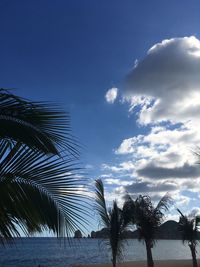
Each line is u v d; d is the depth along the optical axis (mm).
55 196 4980
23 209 4789
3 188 4777
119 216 23062
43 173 4980
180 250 121062
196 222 33125
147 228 25031
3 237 4754
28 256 77750
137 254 91188
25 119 4754
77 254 86875
